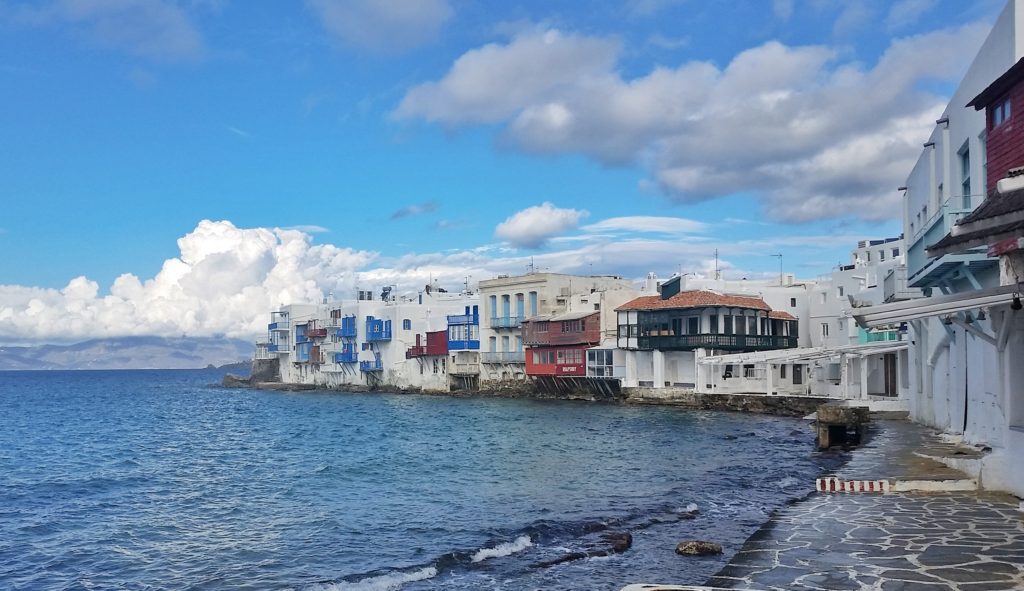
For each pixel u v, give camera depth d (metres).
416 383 109.19
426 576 17.02
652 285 87.81
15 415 88.12
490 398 93.00
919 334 35.88
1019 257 14.68
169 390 164.50
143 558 20.09
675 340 71.38
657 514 22.55
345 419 72.75
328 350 128.12
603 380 79.38
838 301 73.50
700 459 35.69
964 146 23.77
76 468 40.31
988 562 11.97
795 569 12.12
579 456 38.44
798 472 29.17
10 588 17.83
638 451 39.75
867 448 26.70
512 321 93.25
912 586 10.88
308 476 34.38
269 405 100.81
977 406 24.66
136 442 55.03
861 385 52.94
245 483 33.00
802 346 78.25
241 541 21.61
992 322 17.58
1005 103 17.53
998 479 18.20
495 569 17.31
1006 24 19.09
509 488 29.00
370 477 33.47
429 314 110.19
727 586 11.28
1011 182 10.10
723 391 67.06
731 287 82.25
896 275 32.00
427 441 49.41
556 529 20.98
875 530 14.58
